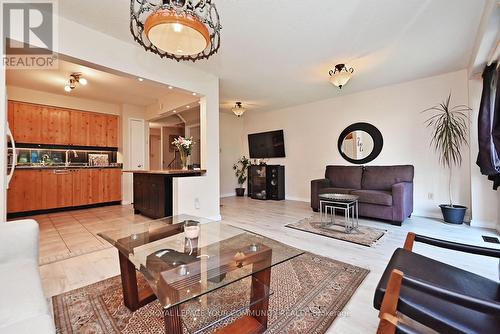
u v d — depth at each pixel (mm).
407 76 3771
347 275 1877
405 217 3387
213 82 3703
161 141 7145
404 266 1197
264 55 3002
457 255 2240
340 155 4941
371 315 1391
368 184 4129
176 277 1225
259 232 3061
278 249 1568
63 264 2111
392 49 2857
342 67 3312
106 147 5301
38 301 917
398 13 2162
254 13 2145
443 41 2662
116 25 2357
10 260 1228
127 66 2697
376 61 3201
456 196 3596
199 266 1347
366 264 2080
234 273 1282
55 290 1672
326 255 2293
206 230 2010
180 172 3574
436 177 3766
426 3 2025
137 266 1327
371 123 4453
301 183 5695
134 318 1365
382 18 2236
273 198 5922
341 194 3625
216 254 1509
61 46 2225
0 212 1824
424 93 3859
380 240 2717
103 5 2053
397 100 4141
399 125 4125
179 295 1062
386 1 2002
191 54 1741
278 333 1245
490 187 3131
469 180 3486
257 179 6320
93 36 2430
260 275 1332
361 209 3650
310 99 5156
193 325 1294
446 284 1055
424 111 3861
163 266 1338
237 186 6902
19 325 769
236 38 2582
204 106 3625
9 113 4105
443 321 877
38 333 743
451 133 3494
